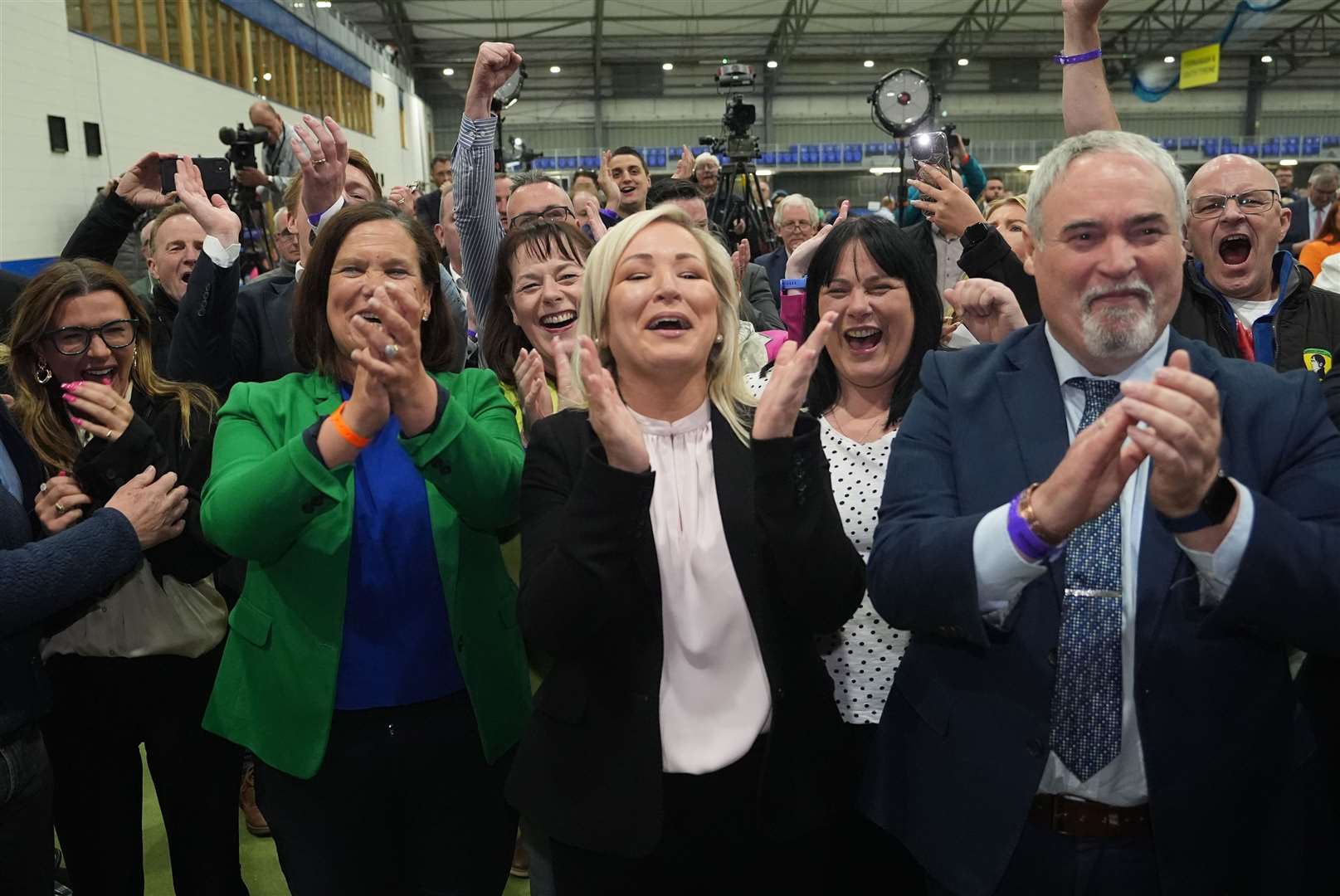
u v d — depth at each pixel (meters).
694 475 1.45
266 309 2.46
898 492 1.36
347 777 1.61
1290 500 1.19
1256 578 1.08
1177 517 1.10
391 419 1.64
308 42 14.88
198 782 2.04
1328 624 1.11
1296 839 1.27
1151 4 22.31
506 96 3.03
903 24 23.73
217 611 2.00
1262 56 25.77
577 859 1.41
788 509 1.30
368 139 18.48
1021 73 26.02
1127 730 1.25
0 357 2.08
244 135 3.76
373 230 1.62
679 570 1.41
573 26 23.20
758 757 1.42
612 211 4.41
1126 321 1.21
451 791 1.66
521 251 2.14
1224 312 2.20
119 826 2.01
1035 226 1.30
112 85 8.82
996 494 1.29
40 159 7.58
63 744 1.96
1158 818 1.21
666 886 1.43
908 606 1.26
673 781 1.40
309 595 1.56
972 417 1.35
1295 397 1.24
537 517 1.41
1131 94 26.59
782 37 24.08
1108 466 1.08
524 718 1.70
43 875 1.58
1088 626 1.25
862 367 1.76
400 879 1.74
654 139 26.56
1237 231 2.49
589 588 1.26
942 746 1.33
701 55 25.50
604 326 1.48
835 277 1.74
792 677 1.42
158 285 2.96
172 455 1.91
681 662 1.41
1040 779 1.25
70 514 1.72
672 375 1.43
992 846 1.26
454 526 1.60
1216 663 1.20
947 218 2.35
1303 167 26.36
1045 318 1.32
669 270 1.42
